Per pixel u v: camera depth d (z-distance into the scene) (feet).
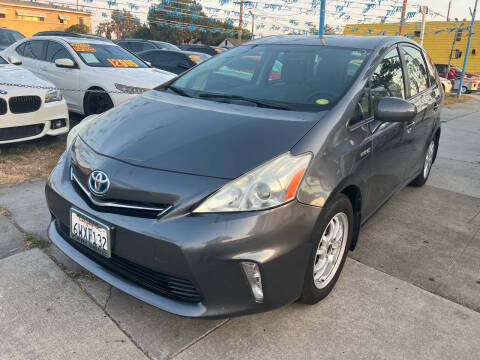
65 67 20.77
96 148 7.72
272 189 6.48
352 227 8.49
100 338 7.01
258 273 6.47
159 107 8.91
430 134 13.60
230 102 9.03
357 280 9.04
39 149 16.76
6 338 6.89
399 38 11.70
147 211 6.66
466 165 19.13
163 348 6.88
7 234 10.06
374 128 8.93
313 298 7.79
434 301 8.46
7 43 34.14
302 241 6.74
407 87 11.44
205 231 6.23
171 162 6.89
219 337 7.18
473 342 7.36
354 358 6.86
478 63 104.88
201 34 153.17
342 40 10.80
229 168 6.65
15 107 15.43
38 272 8.66
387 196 10.66
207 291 6.39
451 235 11.59
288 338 7.23
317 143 7.25
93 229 7.02
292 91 9.11
